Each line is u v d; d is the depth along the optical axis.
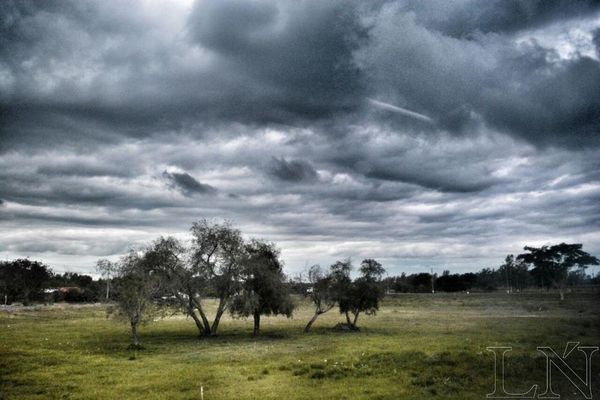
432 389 24.44
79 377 29.64
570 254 115.00
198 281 54.78
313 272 62.34
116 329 62.50
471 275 160.00
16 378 29.22
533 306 85.94
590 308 75.94
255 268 55.47
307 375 29.16
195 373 30.25
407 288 160.75
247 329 64.50
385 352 37.38
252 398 23.72
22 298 121.81
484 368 28.97
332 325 70.12
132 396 24.70
